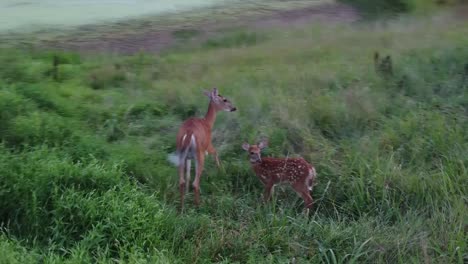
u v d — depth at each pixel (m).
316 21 15.98
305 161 8.09
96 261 6.65
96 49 13.15
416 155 8.65
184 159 7.87
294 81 10.55
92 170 7.49
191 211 7.72
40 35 13.80
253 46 13.53
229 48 13.48
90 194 7.24
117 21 15.30
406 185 8.07
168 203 7.97
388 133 8.95
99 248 6.74
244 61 12.14
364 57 11.84
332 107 9.45
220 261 6.96
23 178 7.30
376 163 8.31
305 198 7.94
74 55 12.06
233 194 8.26
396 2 16.50
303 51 12.65
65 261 6.50
